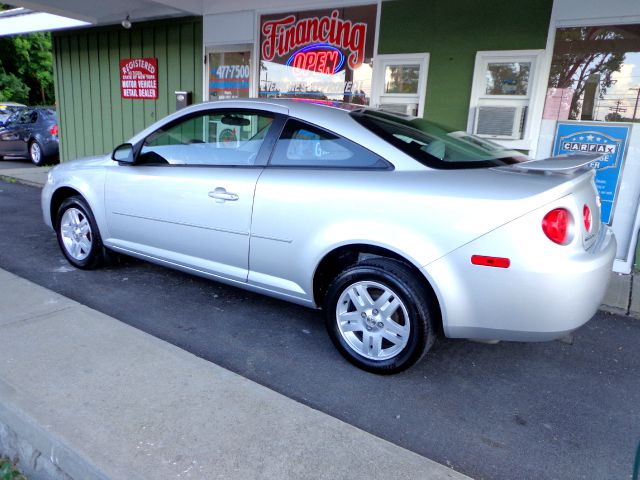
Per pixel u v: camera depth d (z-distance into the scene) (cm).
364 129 304
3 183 943
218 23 763
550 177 259
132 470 202
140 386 260
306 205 305
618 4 481
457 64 576
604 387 299
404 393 283
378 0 612
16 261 481
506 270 248
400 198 273
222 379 270
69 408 239
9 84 2894
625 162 504
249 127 347
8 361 279
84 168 439
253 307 393
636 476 210
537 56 526
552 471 227
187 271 385
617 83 499
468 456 234
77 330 319
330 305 307
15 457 242
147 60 873
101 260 451
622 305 421
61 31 1005
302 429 232
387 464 212
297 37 692
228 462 209
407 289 275
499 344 349
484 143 348
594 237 279
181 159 377
